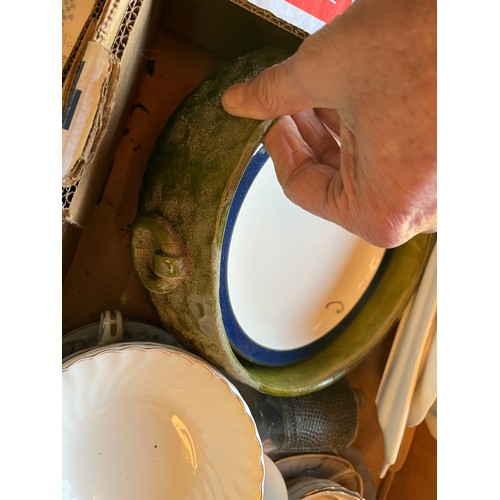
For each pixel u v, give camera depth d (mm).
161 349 554
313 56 383
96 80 402
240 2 514
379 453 869
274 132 501
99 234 691
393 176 384
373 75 360
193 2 596
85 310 694
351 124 402
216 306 514
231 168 481
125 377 562
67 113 398
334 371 697
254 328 631
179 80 705
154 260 518
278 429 725
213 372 560
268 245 599
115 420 569
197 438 592
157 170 588
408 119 358
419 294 720
